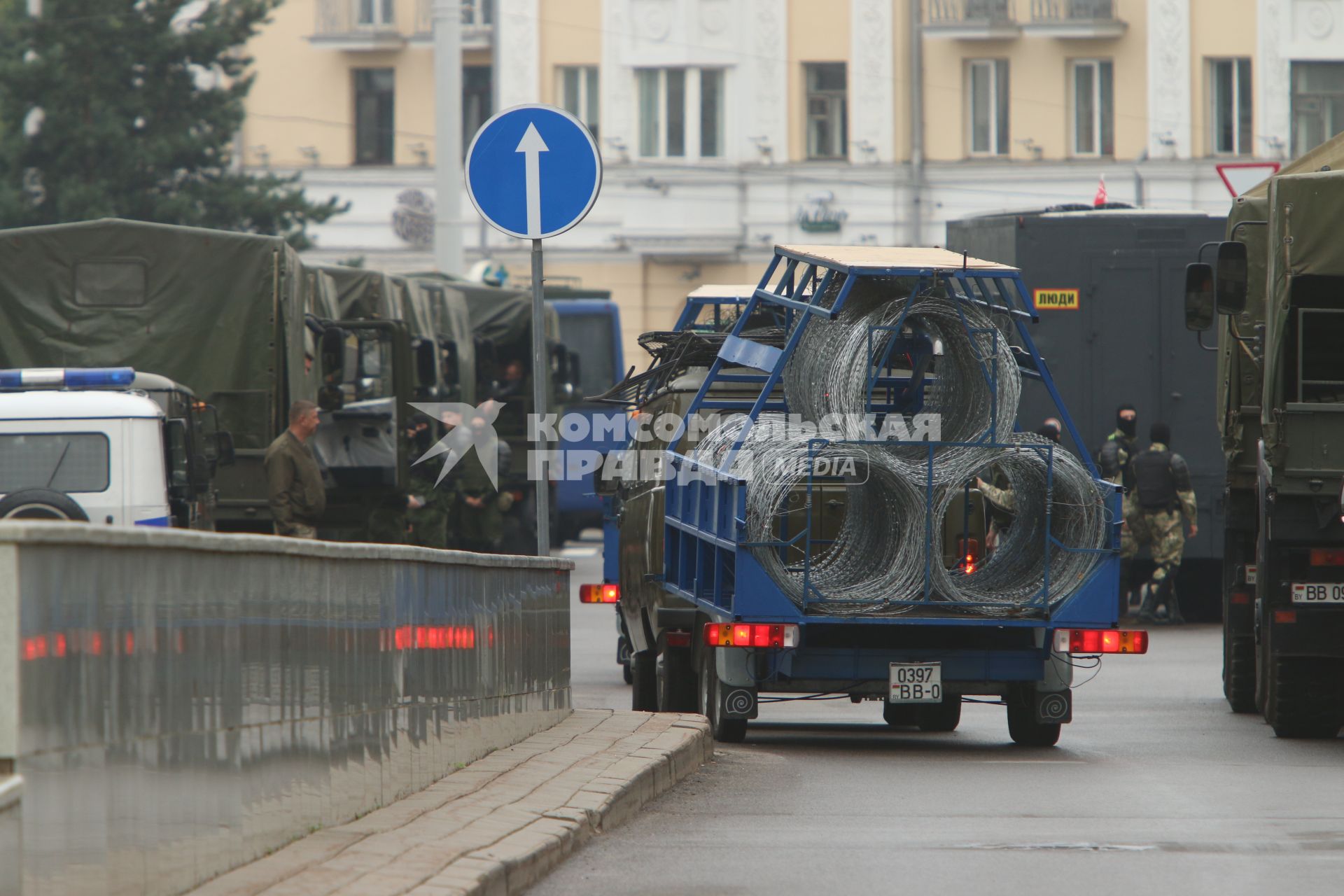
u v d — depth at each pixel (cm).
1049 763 4612
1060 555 4841
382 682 3183
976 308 4891
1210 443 9288
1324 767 4525
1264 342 5547
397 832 2920
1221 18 19600
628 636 6456
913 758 4712
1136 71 19862
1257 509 5706
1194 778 4272
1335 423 4953
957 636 4959
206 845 2433
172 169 17550
